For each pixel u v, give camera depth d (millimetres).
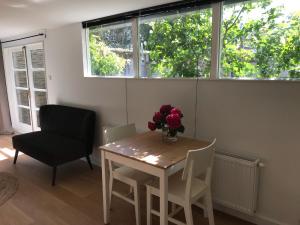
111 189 2383
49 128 3977
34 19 3301
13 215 2502
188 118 2588
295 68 2018
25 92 5242
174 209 2303
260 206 2246
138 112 3047
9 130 5676
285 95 1972
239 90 2203
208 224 2303
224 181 2301
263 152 2152
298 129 1953
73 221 2396
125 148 2170
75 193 2926
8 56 5387
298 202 2041
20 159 4020
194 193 1899
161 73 2877
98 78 3443
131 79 3035
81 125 3480
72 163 3824
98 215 2488
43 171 3547
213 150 1938
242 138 2254
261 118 2119
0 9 2746
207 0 2301
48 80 4375
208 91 2398
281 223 2148
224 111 2326
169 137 2311
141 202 2676
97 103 3557
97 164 3742
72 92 3939
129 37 3082
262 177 2189
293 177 2033
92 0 2434
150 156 1979
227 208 2439
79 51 3627
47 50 4219
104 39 3402
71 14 3031
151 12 2713
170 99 2699
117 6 2674
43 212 2551
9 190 3000
